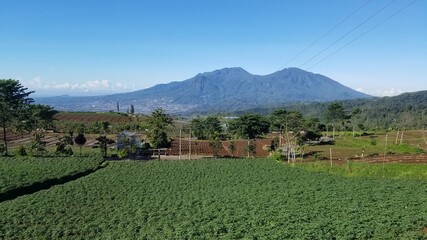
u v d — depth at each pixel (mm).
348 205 37906
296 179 57062
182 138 142750
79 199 47125
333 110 165000
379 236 28625
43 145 95562
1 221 37844
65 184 57250
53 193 50500
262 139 140000
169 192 50969
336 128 176750
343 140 125938
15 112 108125
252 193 47281
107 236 32094
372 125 198875
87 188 53844
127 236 31828
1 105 103125
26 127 109312
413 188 45625
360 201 39531
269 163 78125
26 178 59406
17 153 87875
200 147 115875
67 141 97375
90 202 45656
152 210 40750
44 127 136625
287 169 68875
